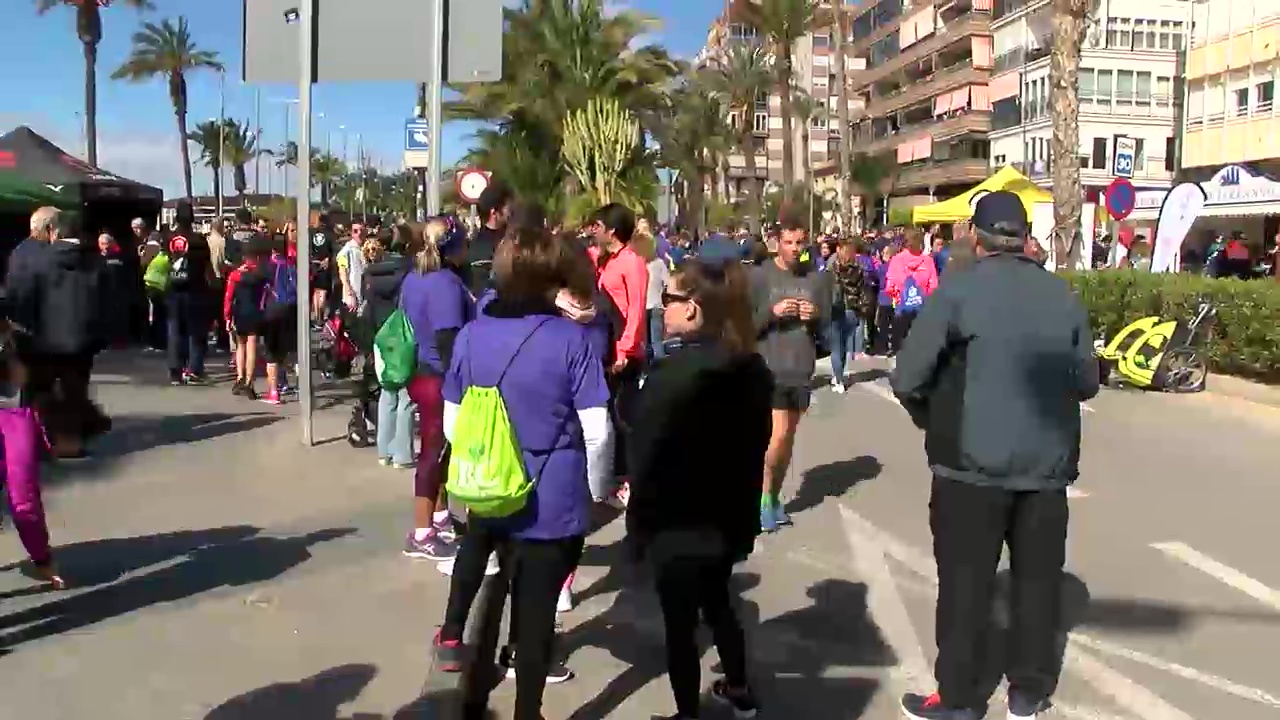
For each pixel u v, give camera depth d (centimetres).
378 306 941
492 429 371
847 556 684
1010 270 426
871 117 8581
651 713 450
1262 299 1364
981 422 420
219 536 684
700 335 413
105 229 1817
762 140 10625
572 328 389
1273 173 4319
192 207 1786
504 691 471
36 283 731
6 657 490
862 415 1236
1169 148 5469
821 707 462
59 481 818
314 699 452
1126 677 501
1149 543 720
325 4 914
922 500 830
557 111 3400
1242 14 4475
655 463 410
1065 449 422
